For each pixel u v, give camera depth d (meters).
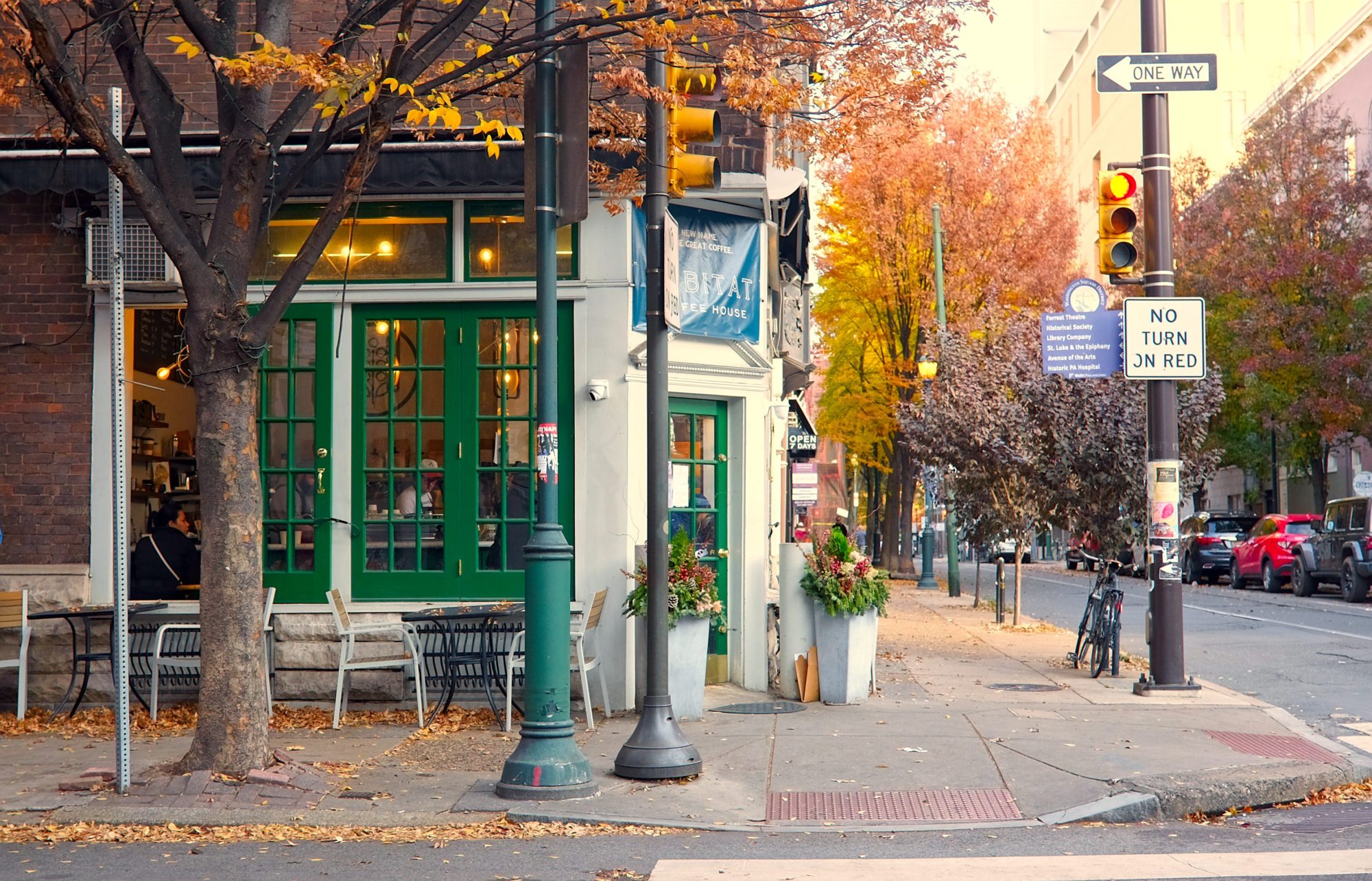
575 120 8.26
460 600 11.33
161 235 8.02
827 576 11.30
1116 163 12.31
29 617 10.72
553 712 7.96
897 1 9.88
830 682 11.32
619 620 11.05
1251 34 67.06
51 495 11.56
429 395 11.52
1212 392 16.03
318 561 11.43
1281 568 30.30
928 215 32.28
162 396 13.28
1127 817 7.58
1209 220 38.88
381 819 7.39
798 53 10.11
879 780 8.32
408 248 11.52
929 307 32.62
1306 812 7.85
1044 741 9.41
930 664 14.59
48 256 11.71
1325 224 36.19
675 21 9.09
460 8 8.58
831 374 38.47
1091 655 15.41
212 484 8.19
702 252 11.81
